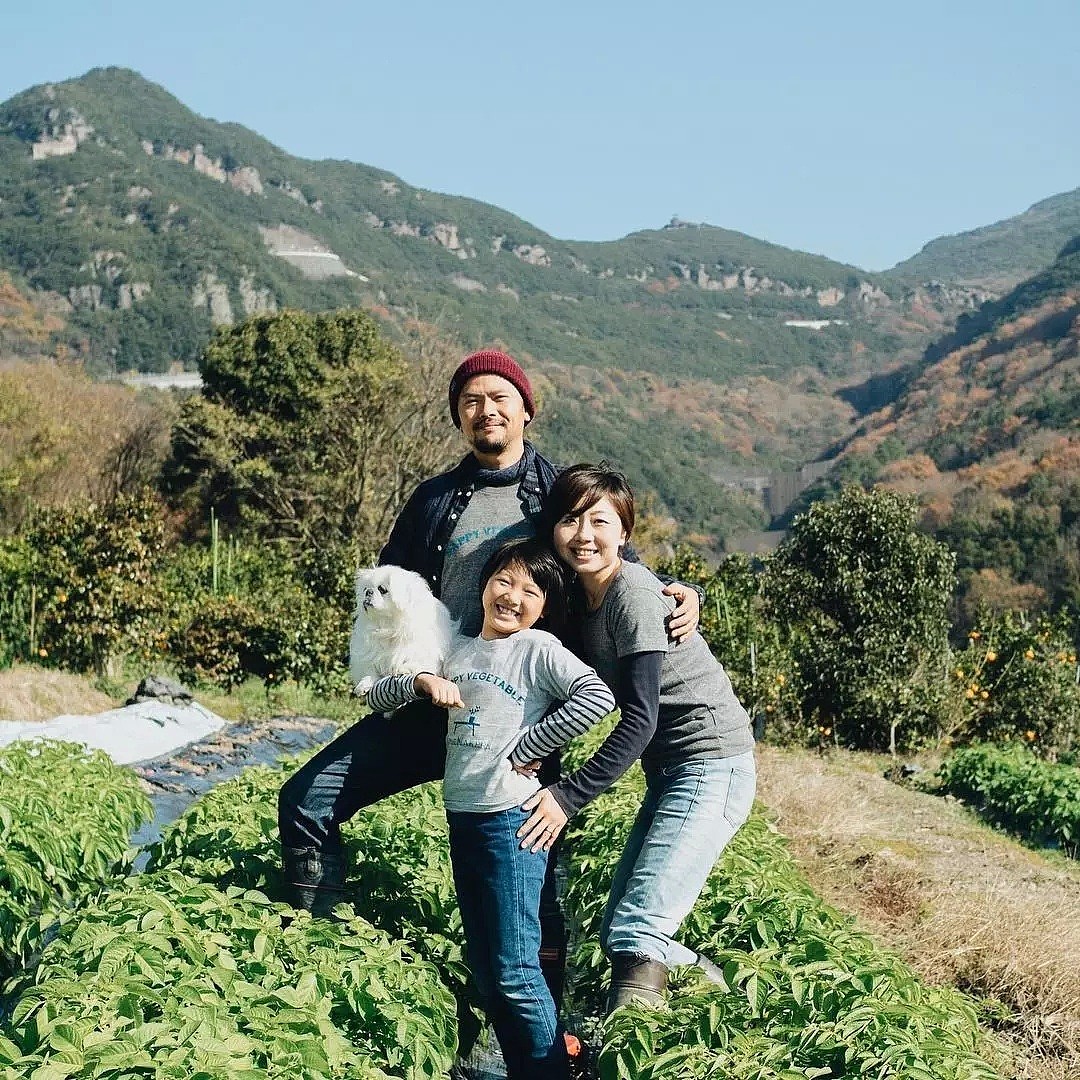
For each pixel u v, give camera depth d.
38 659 17.33
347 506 30.91
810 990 3.95
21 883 5.36
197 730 14.45
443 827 6.00
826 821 9.74
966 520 49.44
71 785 6.73
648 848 4.25
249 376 34.69
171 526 33.28
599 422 88.50
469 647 4.14
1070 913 7.55
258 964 3.69
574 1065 4.52
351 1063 3.32
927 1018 3.98
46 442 30.14
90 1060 2.91
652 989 4.08
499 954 3.98
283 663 19.44
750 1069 3.47
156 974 3.43
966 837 10.56
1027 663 17.09
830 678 16.56
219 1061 2.95
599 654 4.21
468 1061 4.83
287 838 4.37
